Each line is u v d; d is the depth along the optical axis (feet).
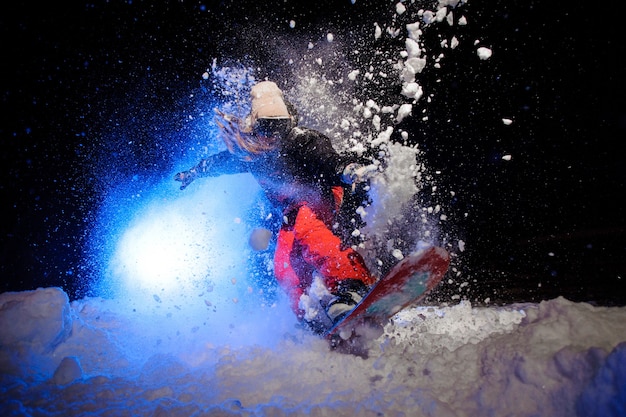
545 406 5.38
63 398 6.06
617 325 6.27
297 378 6.66
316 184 8.63
